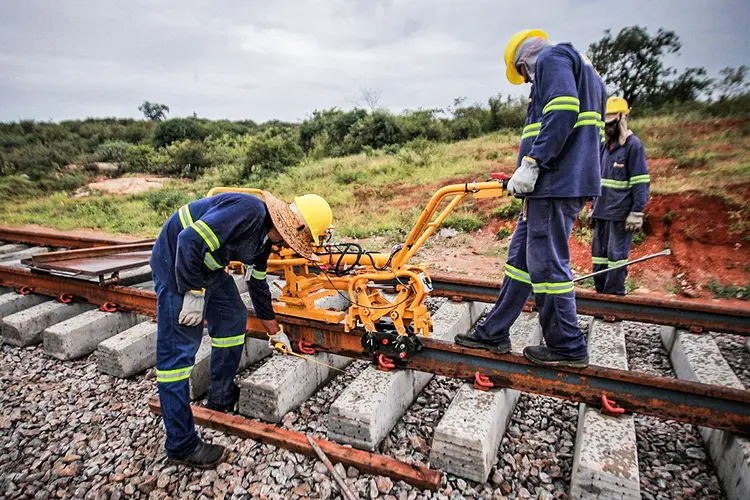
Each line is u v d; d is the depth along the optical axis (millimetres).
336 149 18141
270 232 2629
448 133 17531
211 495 2494
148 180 19312
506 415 2996
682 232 6844
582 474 2303
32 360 4117
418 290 3027
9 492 2586
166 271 2543
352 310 3223
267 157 16859
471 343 3031
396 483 2479
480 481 2488
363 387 2990
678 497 2439
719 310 3842
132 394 3529
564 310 2652
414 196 10773
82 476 2688
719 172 8094
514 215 8430
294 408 3260
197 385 3461
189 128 28297
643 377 2617
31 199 16234
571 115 2334
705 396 2516
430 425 3051
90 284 4578
